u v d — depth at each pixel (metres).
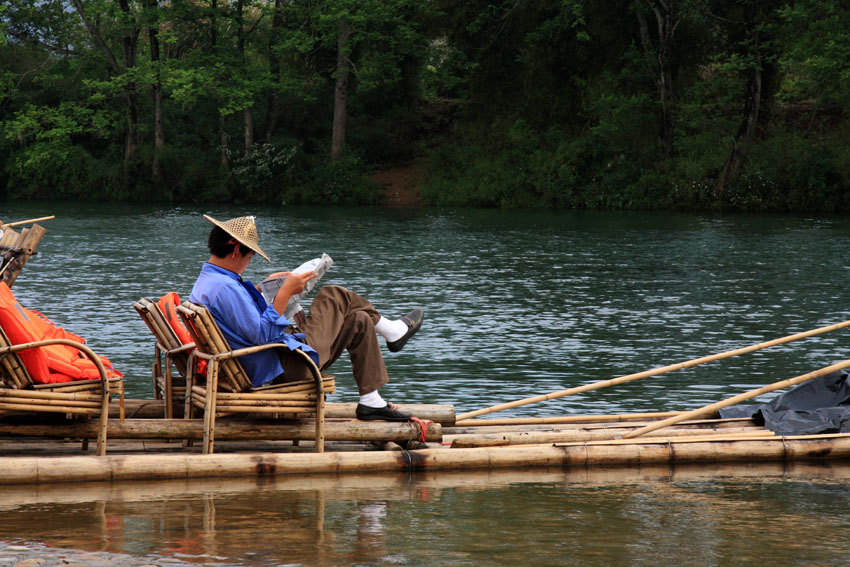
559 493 13.52
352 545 10.89
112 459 13.77
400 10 114.12
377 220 84.12
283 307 14.44
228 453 14.55
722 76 104.38
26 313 13.88
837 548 11.06
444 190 110.50
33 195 116.25
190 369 14.77
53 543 10.77
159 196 115.25
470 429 16.81
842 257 53.38
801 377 17.31
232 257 14.66
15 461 13.42
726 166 98.88
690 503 13.05
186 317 14.09
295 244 60.38
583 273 45.62
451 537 11.31
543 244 61.50
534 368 23.58
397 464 14.70
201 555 10.41
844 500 13.27
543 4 110.19
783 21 97.12
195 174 114.31
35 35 118.69
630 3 106.50
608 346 26.73
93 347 25.34
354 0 108.31
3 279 14.43
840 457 15.96
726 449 15.59
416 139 123.00
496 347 26.41
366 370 15.48
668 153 105.06
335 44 116.19
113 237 63.78
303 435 14.86
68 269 44.72
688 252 56.50
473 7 114.62
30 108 113.12
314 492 13.33
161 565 10.06
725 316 32.59
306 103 121.75
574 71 112.06
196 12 113.69
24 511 12.08
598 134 105.06
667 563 10.48
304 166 115.50
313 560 10.34
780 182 97.62
